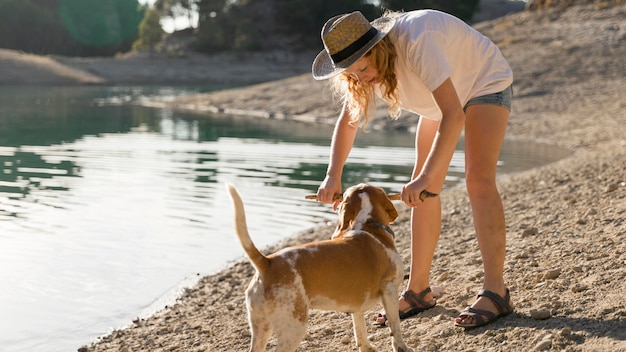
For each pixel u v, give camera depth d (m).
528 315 4.11
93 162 13.96
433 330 4.26
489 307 4.13
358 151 15.88
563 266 4.93
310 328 4.83
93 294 6.16
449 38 3.94
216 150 16.08
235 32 94.31
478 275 5.27
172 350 4.87
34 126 21.92
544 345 3.65
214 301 5.96
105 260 7.16
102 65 69.62
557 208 7.11
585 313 3.95
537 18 35.19
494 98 4.12
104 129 21.03
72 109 29.91
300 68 84.75
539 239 5.88
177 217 9.05
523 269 5.08
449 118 3.77
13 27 102.94
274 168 13.28
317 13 96.62
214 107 30.14
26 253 7.35
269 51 90.25
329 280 3.54
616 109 20.97
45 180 11.76
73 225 8.59
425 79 3.79
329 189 4.21
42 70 59.91
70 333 5.32
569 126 19.45
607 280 4.39
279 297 3.40
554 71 26.58
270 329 3.53
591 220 6.16
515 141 17.88
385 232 3.91
